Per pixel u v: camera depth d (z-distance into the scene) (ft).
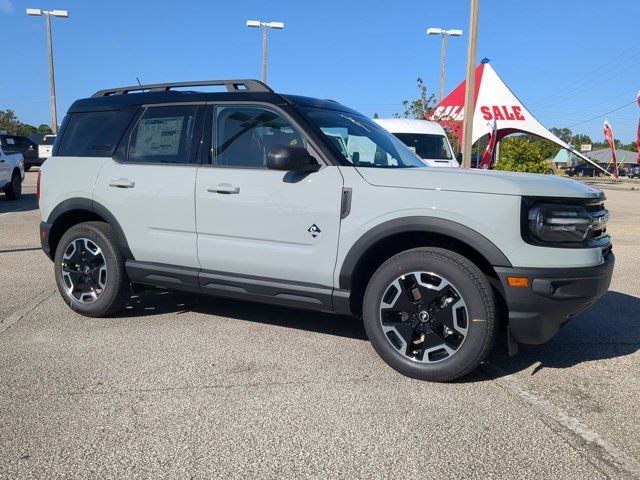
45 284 20.45
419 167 14.43
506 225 11.26
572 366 13.12
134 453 9.22
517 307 11.34
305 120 13.44
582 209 11.55
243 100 14.25
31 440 9.59
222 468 8.82
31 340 14.46
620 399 11.39
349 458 9.12
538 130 56.90
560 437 9.84
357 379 12.19
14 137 93.35
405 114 75.46
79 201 16.01
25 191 59.82
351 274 12.61
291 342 14.48
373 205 12.26
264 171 13.53
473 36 37.65
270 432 9.91
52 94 112.27
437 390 11.68
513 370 12.82
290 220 13.09
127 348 13.96
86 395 11.31
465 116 38.81
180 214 14.49
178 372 12.51
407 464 8.97
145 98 15.81
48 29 109.60
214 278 14.25
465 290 11.46
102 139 16.15
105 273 15.90
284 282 13.44
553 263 11.19
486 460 9.11
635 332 15.69
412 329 12.16
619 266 25.16
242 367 12.82
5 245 28.68
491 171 13.08
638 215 48.83
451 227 11.57
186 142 14.78
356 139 14.33
